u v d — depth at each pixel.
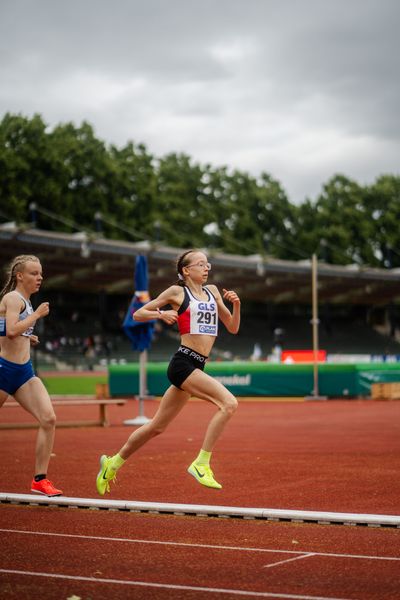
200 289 8.80
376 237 105.75
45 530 7.56
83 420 24.42
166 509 8.39
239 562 6.31
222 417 8.58
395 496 9.55
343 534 7.34
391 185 107.19
